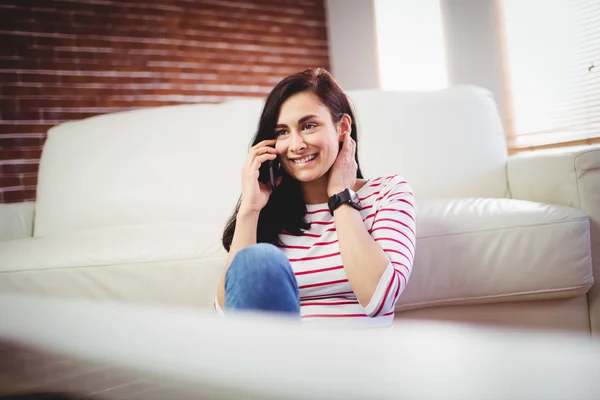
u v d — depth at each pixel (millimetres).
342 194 1102
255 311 756
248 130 2045
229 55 4820
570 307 1473
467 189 2016
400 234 1082
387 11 4617
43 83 4141
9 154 4016
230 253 1133
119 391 342
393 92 2129
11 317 521
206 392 281
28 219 2053
